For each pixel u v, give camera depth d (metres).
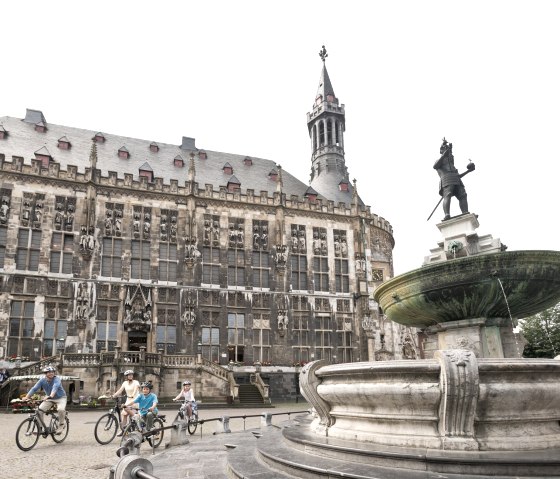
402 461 5.93
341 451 6.62
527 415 6.51
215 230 41.69
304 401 39.66
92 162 38.75
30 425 12.88
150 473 4.80
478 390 6.21
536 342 47.44
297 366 40.44
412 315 11.71
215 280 40.47
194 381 33.72
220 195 42.44
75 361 31.34
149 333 37.00
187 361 34.34
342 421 7.78
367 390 6.88
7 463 10.55
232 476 7.42
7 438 14.95
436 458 5.69
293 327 41.91
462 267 10.20
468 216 12.65
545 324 47.22
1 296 33.91
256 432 12.48
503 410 6.44
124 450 7.11
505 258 9.88
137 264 38.47
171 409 28.91
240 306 40.56
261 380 35.97
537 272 9.97
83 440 14.45
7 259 34.69
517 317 11.58
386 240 50.12
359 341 43.72
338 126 57.75
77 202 37.84
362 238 46.53
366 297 44.53
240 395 34.59
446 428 6.37
